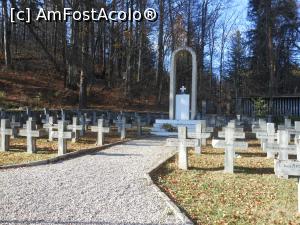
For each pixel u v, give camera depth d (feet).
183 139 39.06
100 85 142.61
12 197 26.20
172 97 86.53
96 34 149.38
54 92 118.52
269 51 145.59
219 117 109.09
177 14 149.69
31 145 47.62
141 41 145.89
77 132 60.39
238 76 188.96
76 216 22.54
